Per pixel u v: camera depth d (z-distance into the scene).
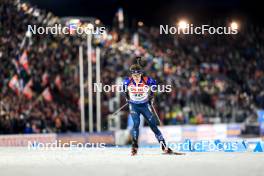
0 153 15.37
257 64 53.00
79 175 10.09
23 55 32.59
